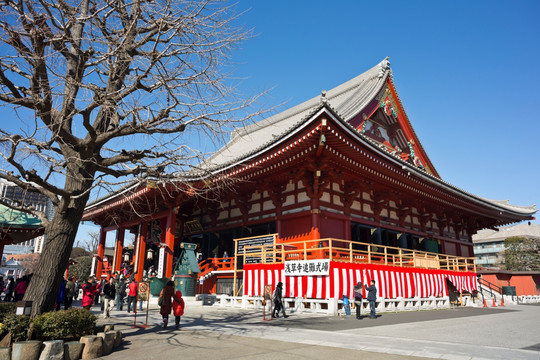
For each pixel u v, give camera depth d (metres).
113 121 10.92
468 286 30.48
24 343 7.81
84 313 9.49
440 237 37.16
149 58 11.27
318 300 18.88
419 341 10.53
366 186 26.97
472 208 36.28
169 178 12.00
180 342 10.29
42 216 10.41
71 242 10.27
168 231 28.36
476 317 19.66
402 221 31.86
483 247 104.69
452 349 9.20
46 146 9.33
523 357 8.20
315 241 21.05
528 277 44.34
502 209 38.16
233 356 8.41
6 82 9.14
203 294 26.28
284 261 20.92
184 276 24.84
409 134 35.12
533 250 77.88
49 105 9.48
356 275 20.12
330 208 25.17
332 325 14.41
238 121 11.43
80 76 10.14
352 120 28.80
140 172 11.41
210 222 32.31
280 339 10.70
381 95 32.03
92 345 8.53
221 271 26.59
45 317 8.84
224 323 14.78
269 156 21.52
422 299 24.36
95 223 40.47
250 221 28.03
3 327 8.48
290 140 20.30
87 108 9.77
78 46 9.91
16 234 20.73
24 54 9.32
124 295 21.12
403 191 30.09
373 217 28.95
